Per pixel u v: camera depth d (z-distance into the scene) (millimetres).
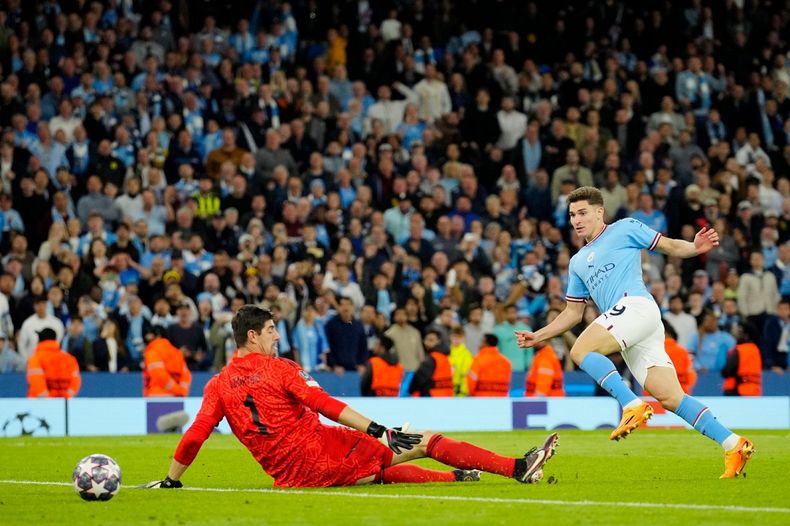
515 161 82000
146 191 71312
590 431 59750
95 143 73875
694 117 87062
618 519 21641
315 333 65562
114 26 79812
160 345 60219
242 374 27234
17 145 72500
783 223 80438
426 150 82125
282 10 85062
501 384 62656
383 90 82500
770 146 89688
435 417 61062
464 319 70625
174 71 78562
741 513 22438
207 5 84375
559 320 31141
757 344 71125
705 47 92812
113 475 25641
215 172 75125
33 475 34312
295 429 27078
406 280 71312
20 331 63156
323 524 21312
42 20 78750
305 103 79688
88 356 62750
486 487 27109
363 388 61531
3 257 67812
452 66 87188
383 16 89125
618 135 85438
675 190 80125
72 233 68625
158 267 67000
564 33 91812
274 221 72875
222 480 31531
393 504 23984
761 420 63531
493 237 75500
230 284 66938
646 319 29234
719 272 77188
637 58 93312
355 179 77000
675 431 58438
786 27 96750
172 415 59969
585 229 30484
